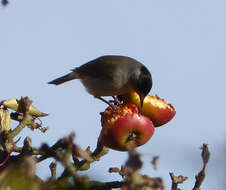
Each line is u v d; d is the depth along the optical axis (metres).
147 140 8.80
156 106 9.66
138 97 9.92
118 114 8.71
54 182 4.90
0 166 7.41
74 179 4.58
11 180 4.15
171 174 6.91
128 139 8.58
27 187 4.17
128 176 5.25
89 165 7.28
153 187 5.15
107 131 8.53
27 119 8.41
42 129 8.80
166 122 9.85
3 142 7.89
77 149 5.12
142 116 8.79
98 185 5.14
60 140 5.30
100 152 8.48
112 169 6.11
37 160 6.59
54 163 6.14
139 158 4.80
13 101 8.53
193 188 6.76
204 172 6.63
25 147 7.59
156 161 4.84
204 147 6.55
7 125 8.46
